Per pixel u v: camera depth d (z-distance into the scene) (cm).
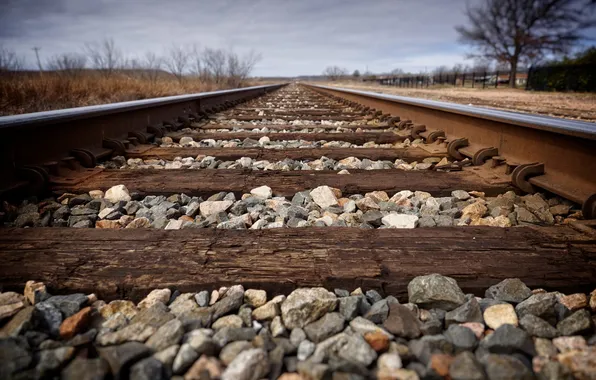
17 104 246
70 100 283
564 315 49
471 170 112
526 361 42
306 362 40
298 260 58
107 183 99
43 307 47
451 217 82
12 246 61
